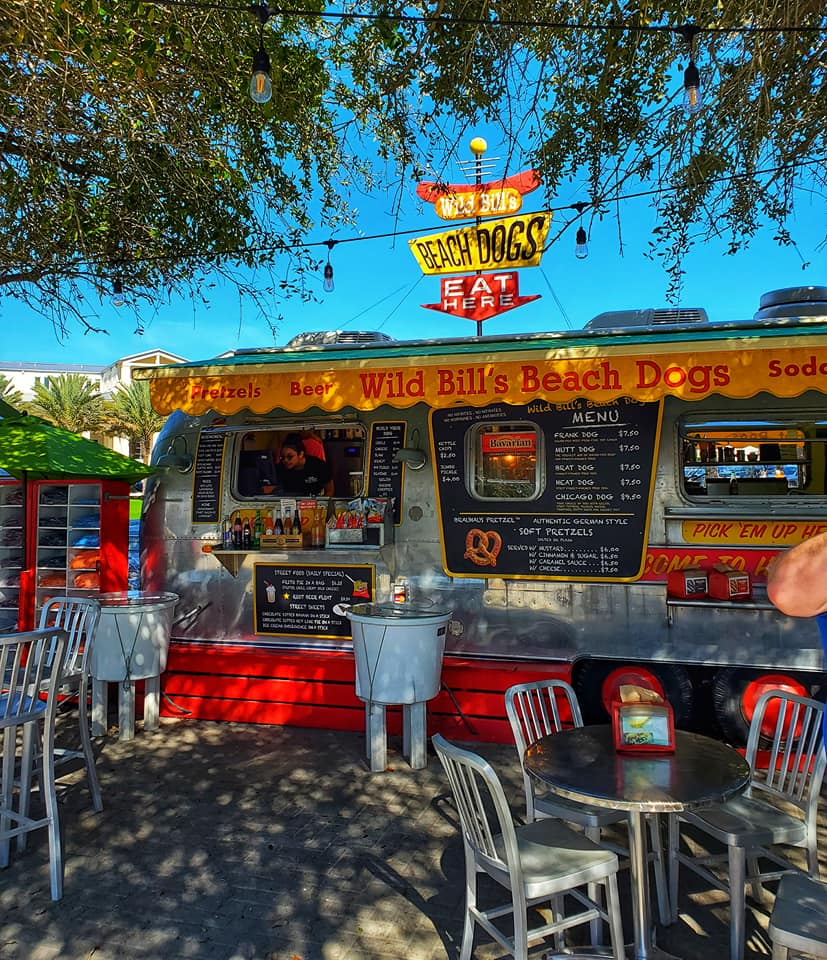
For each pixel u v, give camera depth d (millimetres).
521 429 5055
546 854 2545
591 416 4906
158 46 5023
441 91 5043
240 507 5648
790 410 4578
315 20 5273
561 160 5746
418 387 4352
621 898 3184
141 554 5891
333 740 5129
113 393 32031
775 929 2033
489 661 5047
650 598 4766
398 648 4453
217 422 5793
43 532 6223
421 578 5230
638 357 4008
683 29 3613
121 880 3311
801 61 4945
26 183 5684
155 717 5379
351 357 4434
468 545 5129
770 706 4469
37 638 3256
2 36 4574
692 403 4742
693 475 4785
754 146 5148
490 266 10148
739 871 2650
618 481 4840
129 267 6840
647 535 4777
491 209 10008
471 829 2561
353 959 2727
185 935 2893
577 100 5418
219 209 6562
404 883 3275
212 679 5547
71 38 4535
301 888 3234
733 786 2400
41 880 3314
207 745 5043
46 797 3215
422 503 5258
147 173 6043
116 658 5039
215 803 4125
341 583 5398
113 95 5301
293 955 2756
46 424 5645
